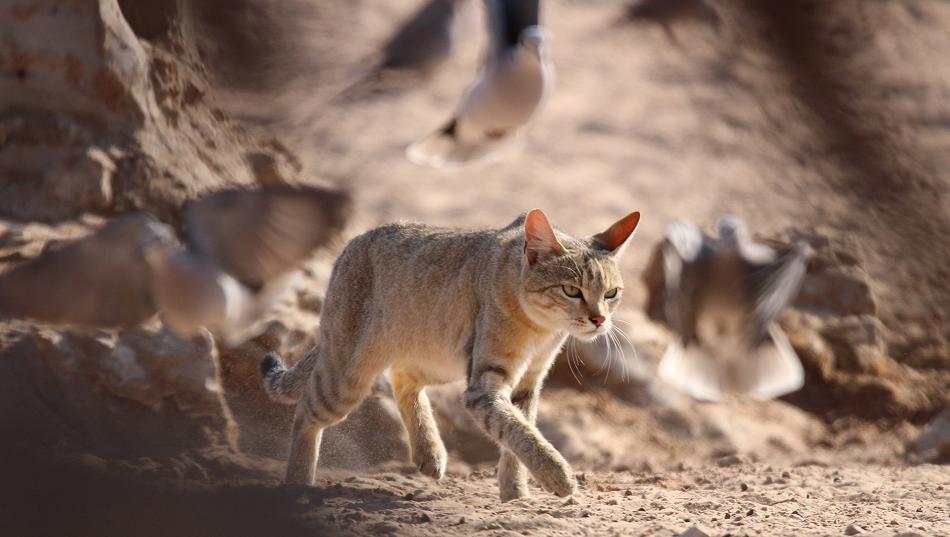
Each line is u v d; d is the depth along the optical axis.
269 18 24.84
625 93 24.11
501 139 12.22
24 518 7.95
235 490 9.34
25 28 13.12
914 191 22.83
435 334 10.24
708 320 11.05
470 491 10.81
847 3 28.97
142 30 15.19
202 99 15.32
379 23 26.11
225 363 12.71
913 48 28.00
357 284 10.69
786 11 28.09
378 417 12.93
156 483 9.32
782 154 23.25
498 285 9.62
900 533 7.99
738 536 7.92
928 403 16.56
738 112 24.27
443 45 13.59
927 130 25.03
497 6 11.53
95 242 6.22
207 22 23.56
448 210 19.23
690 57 25.84
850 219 21.34
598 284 9.70
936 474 12.48
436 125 22.08
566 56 25.11
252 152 15.73
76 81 13.32
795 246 10.93
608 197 20.31
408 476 11.92
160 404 11.77
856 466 13.86
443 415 13.77
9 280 6.07
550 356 10.09
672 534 7.95
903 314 18.81
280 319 12.97
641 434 14.64
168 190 13.45
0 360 11.08
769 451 14.80
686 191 21.06
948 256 20.77
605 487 11.57
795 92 25.56
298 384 11.13
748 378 11.37
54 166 12.97
